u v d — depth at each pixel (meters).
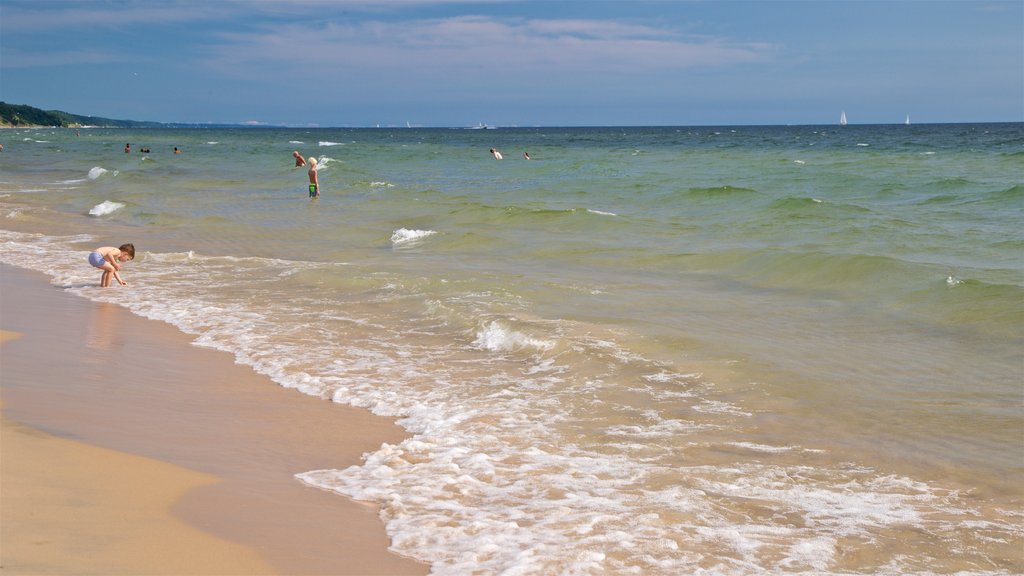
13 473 5.65
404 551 5.00
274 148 83.81
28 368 8.88
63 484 5.54
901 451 6.99
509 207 23.72
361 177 40.47
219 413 7.77
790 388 8.69
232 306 12.83
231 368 9.48
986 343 10.12
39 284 14.50
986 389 8.54
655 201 27.27
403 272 15.27
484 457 6.75
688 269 15.41
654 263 15.99
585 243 18.28
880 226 19.31
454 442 7.13
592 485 6.20
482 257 17.11
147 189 33.62
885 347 10.11
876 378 8.98
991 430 7.41
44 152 67.75
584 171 42.94
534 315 11.69
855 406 8.13
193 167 49.34
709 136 138.88
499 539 5.20
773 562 5.02
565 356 9.81
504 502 5.84
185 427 7.25
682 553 5.09
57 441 6.44
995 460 6.76
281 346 10.45
